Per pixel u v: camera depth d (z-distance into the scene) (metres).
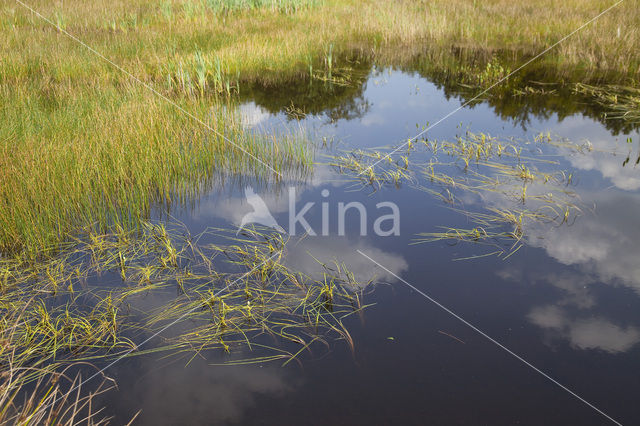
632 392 2.84
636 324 3.37
